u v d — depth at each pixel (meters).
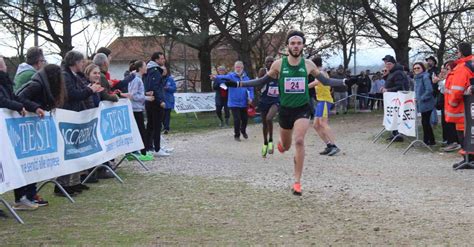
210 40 26.30
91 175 7.96
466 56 9.05
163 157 10.69
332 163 9.70
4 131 5.61
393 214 5.87
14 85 7.08
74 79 7.28
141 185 7.77
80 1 19.39
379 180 7.96
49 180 6.82
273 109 10.12
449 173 8.53
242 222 5.59
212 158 10.48
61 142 6.78
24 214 6.10
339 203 6.44
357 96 24.28
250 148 12.05
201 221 5.66
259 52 30.39
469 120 8.77
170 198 6.84
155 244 4.84
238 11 21.83
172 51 35.41
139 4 19.33
